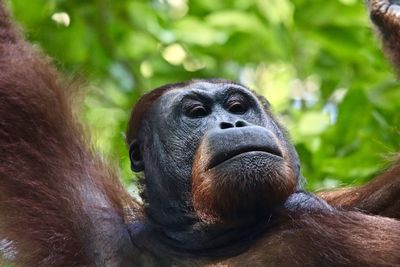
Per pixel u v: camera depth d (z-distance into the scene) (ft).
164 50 74.38
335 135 60.95
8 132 47.78
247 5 74.18
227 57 74.54
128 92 69.51
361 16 71.00
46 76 50.26
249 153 41.45
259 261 42.78
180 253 44.52
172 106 45.42
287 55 72.49
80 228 46.83
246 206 42.19
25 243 46.68
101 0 70.44
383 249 41.47
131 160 47.67
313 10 71.92
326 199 47.98
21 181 47.11
